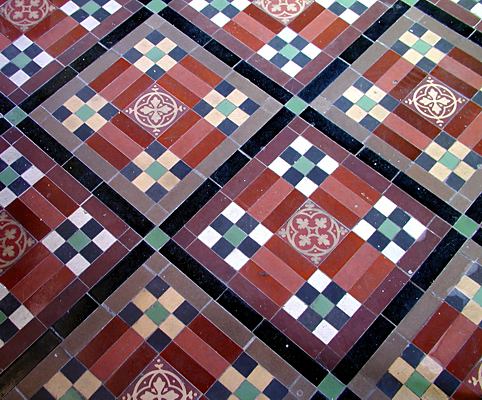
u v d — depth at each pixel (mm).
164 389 1736
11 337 1788
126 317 1813
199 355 1772
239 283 1854
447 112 2078
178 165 2010
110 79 2145
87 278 1857
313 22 2236
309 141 2041
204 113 2086
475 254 1880
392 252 1884
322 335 1791
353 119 2072
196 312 1819
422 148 2023
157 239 1909
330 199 1956
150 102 2105
